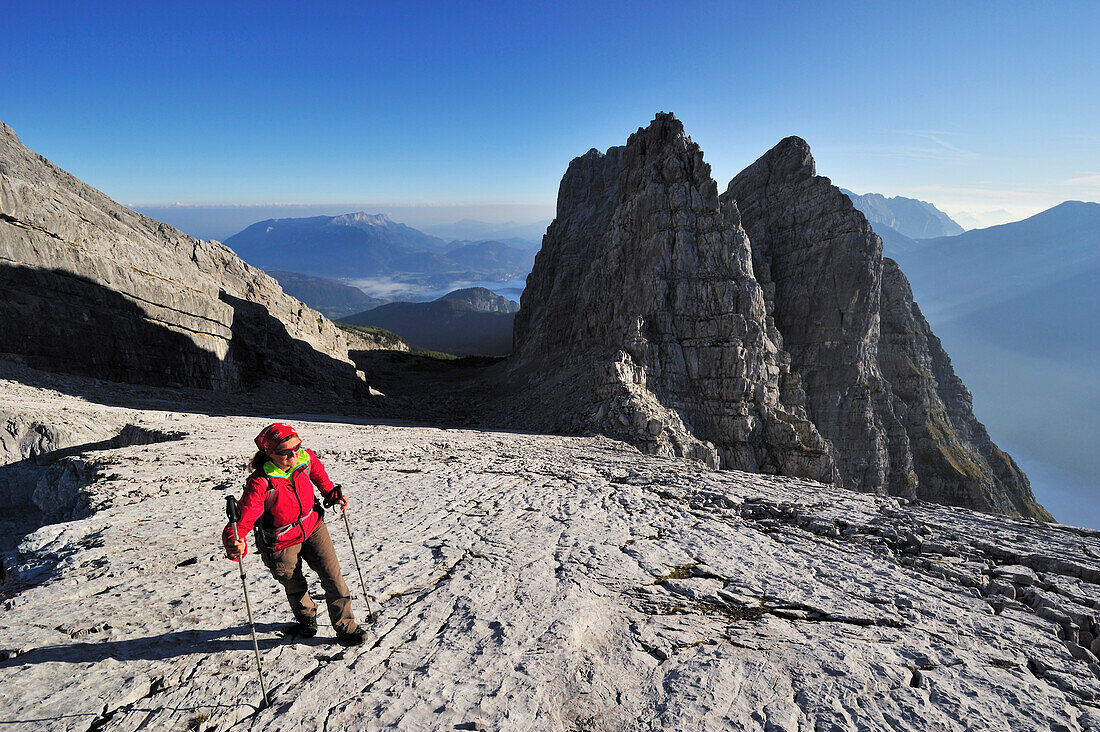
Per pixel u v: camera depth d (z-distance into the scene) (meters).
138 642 4.95
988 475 88.62
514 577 6.94
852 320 62.44
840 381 62.06
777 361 50.94
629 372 40.88
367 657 4.84
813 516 10.66
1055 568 7.86
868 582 7.18
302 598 5.00
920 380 85.88
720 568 7.59
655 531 9.50
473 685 4.44
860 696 4.36
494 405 59.44
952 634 5.65
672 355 47.00
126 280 35.62
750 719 4.05
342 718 4.00
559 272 96.44
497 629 5.40
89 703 4.03
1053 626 6.03
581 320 64.75
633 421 36.16
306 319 70.69
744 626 5.73
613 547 8.42
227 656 4.75
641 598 6.45
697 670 4.73
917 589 6.97
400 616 5.71
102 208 52.91
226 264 59.16
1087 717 4.12
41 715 3.87
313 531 4.82
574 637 5.30
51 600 5.88
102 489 12.17
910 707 4.20
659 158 55.66
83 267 32.84
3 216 29.14
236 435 22.58
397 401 60.72
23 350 29.03
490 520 9.97
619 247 57.91
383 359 113.38
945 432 84.50
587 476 15.40
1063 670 4.95
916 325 92.44
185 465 15.09
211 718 3.94
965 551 8.67
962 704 4.25
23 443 18.78
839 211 63.84
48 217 31.47
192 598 5.95
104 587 6.36
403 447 22.16
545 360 75.44
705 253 49.69
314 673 4.57
